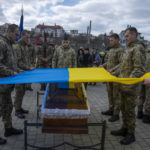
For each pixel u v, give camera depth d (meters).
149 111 3.91
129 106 2.89
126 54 2.91
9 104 3.02
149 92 3.86
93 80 1.94
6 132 3.09
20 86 3.91
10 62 2.84
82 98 2.63
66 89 3.09
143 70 2.63
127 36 2.85
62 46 5.08
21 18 4.38
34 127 3.54
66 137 3.19
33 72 2.83
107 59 4.37
